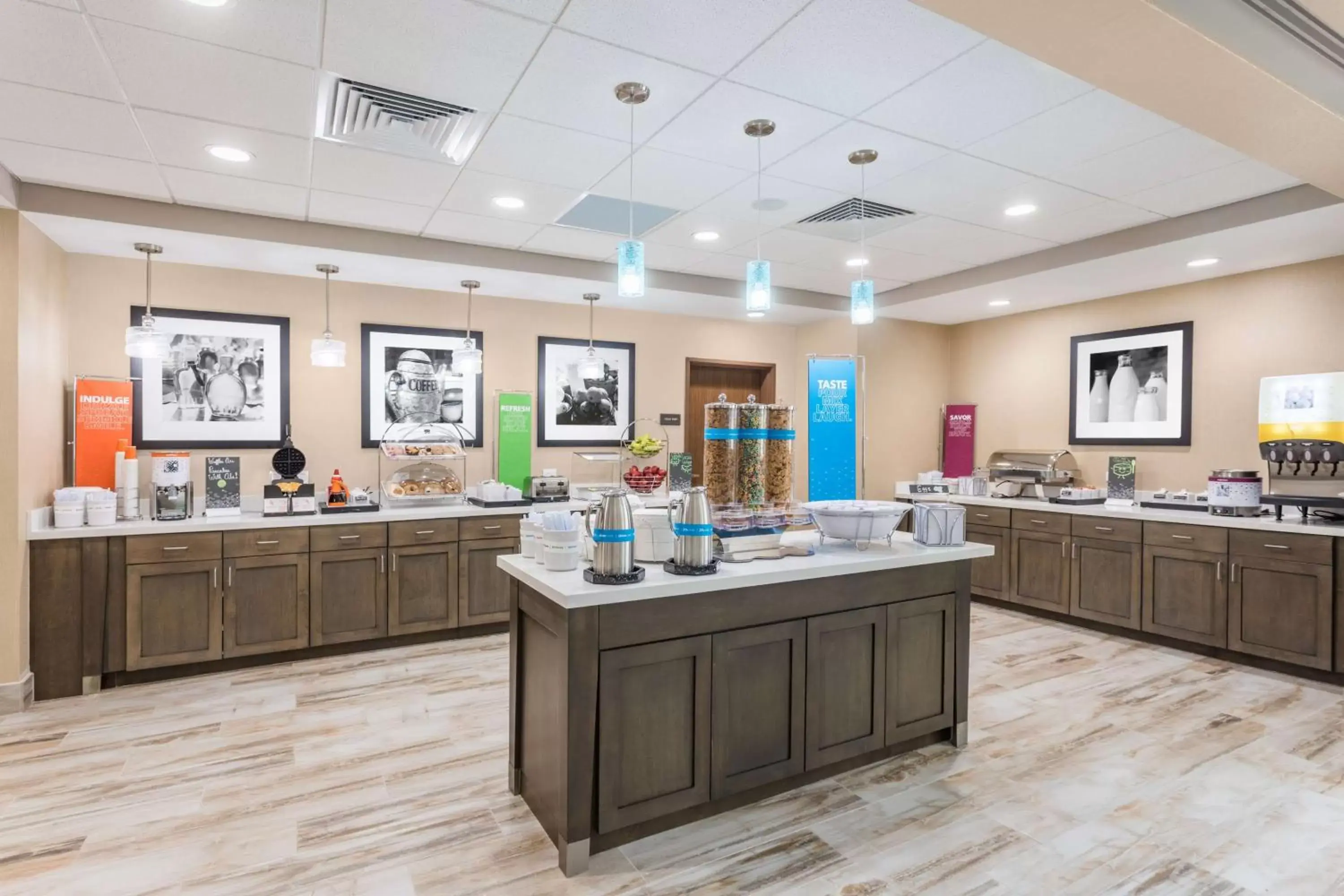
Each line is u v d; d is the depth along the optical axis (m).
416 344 5.05
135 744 3.03
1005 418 6.13
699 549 2.36
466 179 3.35
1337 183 2.94
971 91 2.53
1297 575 3.85
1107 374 5.36
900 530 5.87
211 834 2.35
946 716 2.98
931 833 2.37
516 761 2.60
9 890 2.06
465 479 5.21
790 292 5.69
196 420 4.38
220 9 2.01
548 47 2.24
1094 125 2.79
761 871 2.16
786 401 6.64
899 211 3.83
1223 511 4.29
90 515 3.69
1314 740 3.08
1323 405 3.88
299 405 4.69
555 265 4.69
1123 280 4.84
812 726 2.61
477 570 4.62
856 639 2.72
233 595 3.92
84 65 2.32
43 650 3.53
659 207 3.78
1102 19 1.82
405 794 2.62
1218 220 3.75
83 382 3.91
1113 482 4.91
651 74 2.41
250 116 2.69
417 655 4.28
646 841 2.32
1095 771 2.80
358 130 2.84
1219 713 3.39
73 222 3.50
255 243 3.88
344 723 3.26
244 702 3.52
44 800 2.56
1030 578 5.23
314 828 2.39
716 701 2.39
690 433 6.27
